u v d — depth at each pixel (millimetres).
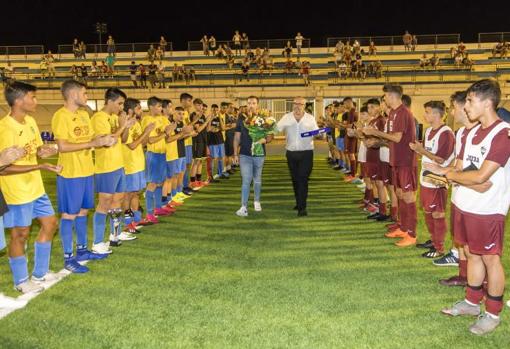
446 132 5520
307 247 6156
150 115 7738
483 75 26625
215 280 4938
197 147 11016
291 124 7855
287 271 5215
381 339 3682
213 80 28422
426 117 5699
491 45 29766
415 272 5184
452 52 28734
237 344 3611
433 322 3971
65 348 3562
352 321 3986
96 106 26547
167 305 4316
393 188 7211
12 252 4512
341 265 5422
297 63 28656
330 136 15062
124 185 6145
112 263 5520
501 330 3824
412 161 6137
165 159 7918
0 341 3658
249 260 5609
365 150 8383
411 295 4539
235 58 31719
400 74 27203
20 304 4293
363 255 5809
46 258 4836
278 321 3990
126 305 4316
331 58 30641
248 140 7938
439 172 4000
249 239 6547
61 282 4898
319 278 4996
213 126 11703
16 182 4363
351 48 29625
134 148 6461
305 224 7426
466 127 4262
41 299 4449
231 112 13172
